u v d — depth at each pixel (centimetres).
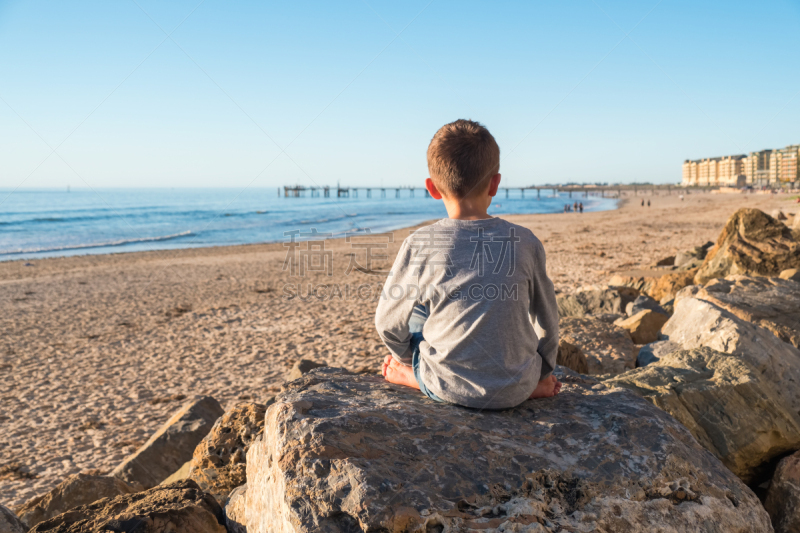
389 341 188
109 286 1412
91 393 658
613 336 478
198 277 1545
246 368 736
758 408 243
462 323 164
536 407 186
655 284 827
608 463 157
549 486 148
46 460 489
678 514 148
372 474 139
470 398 169
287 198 10869
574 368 398
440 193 183
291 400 180
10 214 4988
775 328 391
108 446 516
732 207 4588
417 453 151
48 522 195
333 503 133
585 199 10519
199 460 288
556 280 1252
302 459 145
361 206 7100
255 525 171
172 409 603
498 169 178
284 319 1011
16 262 1958
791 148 13612
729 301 457
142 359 790
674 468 159
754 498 164
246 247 2462
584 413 183
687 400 250
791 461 221
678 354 299
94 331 956
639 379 273
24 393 659
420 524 130
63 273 1659
